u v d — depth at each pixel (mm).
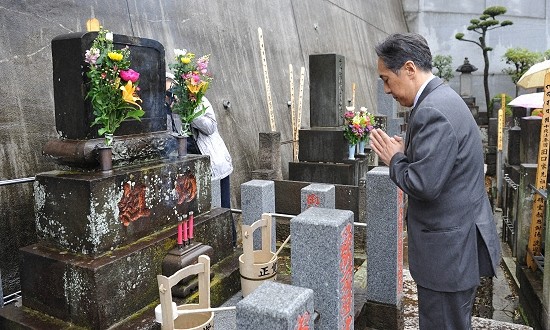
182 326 2877
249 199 4707
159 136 3814
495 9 20219
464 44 25062
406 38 2426
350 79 15492
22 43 4730
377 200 3680
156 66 3836
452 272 2354
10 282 4055
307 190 4230
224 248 4156
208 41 8047
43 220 3262
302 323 1852
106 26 5965
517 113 10430
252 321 1793
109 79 3131
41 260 3096
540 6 24734
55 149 3297
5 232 4074
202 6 8180
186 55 4004
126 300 3053
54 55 3270
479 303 5316
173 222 3691
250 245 3553
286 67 10883
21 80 4613
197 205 3990
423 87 2424
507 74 24625
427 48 2443
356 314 3623
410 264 2545
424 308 2504
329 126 7926
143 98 3699
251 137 8438
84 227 3016
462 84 22656
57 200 3143
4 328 3123
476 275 2379
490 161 13641
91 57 3018
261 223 3717
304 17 13016
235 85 8453
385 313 3770
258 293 1898
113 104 3176
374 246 3740
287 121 10141
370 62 18547
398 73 2451
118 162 3414
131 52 3531
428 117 2262
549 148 5625
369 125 7785
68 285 2963
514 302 6020
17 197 4238
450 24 25094
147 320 3027
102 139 3311
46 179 3184
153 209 3480
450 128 2236
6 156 4266
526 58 21203
